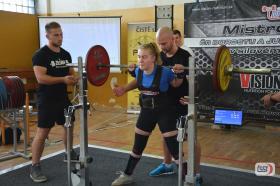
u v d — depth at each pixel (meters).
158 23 6.71
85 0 7.87
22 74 7.77
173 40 2.84
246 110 5.73
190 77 2.34
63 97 3.29
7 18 7.46
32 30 8.05
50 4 8.26
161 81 2.70
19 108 3.96
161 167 3.39
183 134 2.27
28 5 8.28
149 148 4.38
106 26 7.35
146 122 2.89
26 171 3.52
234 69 2.45
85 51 7.54
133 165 3.10
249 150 4.39
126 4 7.43
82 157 2.72
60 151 4.19
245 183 3.18
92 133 5.31
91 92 7.98
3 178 3.33
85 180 2.75
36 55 3.14
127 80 7.45
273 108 5.53
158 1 7.06
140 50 2.70
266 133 5.35
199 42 6.03
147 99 2.80
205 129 5.65
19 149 4.37
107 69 2.89
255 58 5.63
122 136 5.10
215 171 3.49
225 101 5.85
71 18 7.53
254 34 5.59
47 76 3.12
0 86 3.75
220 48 2.32
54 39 3.17
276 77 5.45
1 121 4.52
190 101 2.36
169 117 2.77
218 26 5.85
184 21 6.15
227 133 5.37
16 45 7.70
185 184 2.45
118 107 7.72
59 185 3.16
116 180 3.12
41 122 3.22
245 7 5.61
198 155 2.91
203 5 5.93
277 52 5.45
